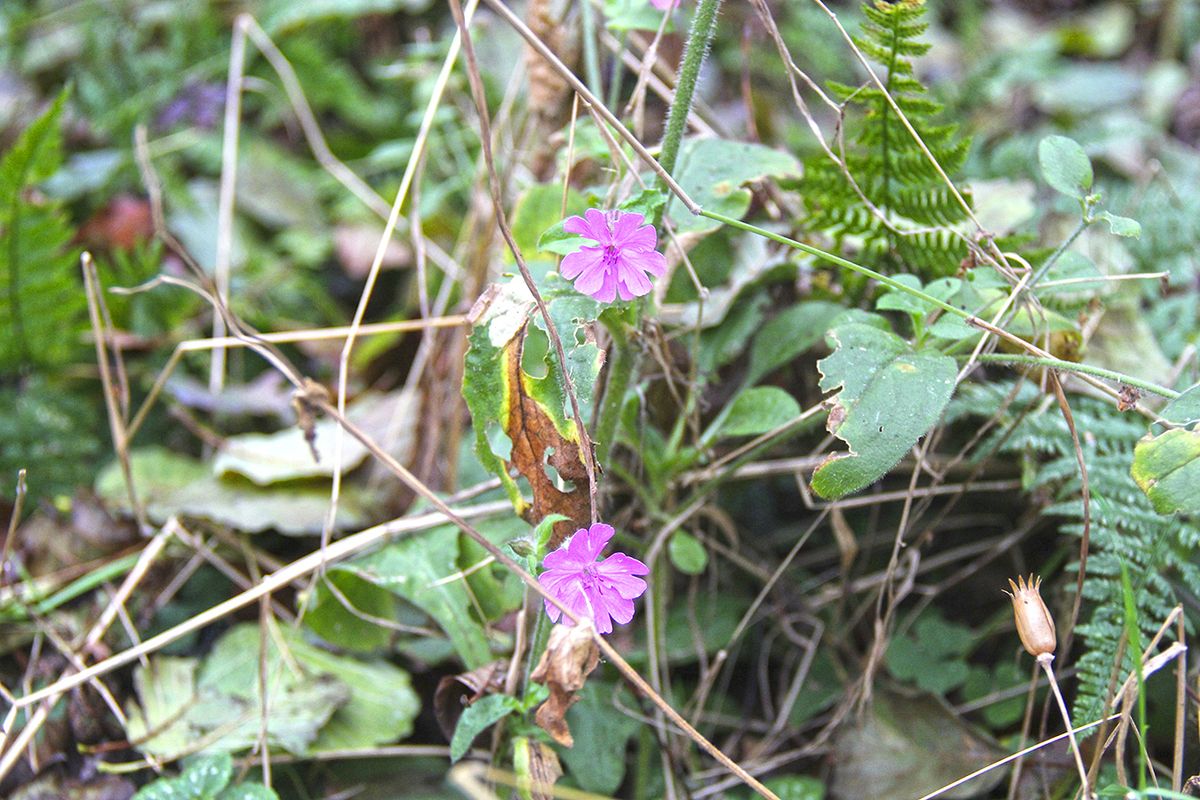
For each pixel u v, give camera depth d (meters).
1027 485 0.56
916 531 0.61
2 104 0.85
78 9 0.90
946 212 0.56
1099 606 0.55
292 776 0.56
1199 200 0.66
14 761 0.55
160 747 0.56
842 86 0.55
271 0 0.86
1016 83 0.89
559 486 0.52
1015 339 0.51
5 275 0.63
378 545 0.59
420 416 0.63
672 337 0.57
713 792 0.57
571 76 0.49
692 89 0.52
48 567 0.62
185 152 0.83
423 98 0.72
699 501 0.57
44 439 0.63
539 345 0.57
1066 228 0.66
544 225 0.58
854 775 0.56
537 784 0.51
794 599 0.61
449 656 0.59
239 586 0.62
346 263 0.77
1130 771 0.54
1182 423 0.50
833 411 0.50
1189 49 1.04
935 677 0.58
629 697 0.57
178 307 0.71
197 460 0.67
